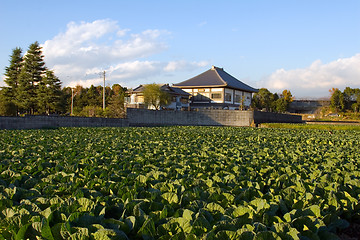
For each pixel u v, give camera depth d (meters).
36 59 39.44
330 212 4.17
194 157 8.24
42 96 37.84
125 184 5.16
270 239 3.00
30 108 40.31
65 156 7.99
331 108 67.38
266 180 5.77
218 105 55.31
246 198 4.48
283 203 4.27
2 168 6.25
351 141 14.70
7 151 8.75
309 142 14.32
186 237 3.00
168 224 3.29
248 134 18.20
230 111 36.56
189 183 5.30
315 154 9.47
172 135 17.78
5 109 34.81
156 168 6.51
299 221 3.58
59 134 15.01
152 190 4.66
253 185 5.23
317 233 3.49
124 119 30.12
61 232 3.06
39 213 3.59
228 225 3.28
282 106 70.06
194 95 58.25
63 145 10.25
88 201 3.88
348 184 5.49
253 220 3.66
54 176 5.53
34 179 5.18
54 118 24.19
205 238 2.95
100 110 35.88
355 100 67.88
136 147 10.56
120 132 18.89
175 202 4.22
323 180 5.83
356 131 24.23
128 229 3.33
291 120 47.94
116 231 2.98
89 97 58.31
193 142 12.89
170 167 6.70
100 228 3.13
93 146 10.32
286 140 15.59
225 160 7.86
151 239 3.15
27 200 3.90
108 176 5.65
